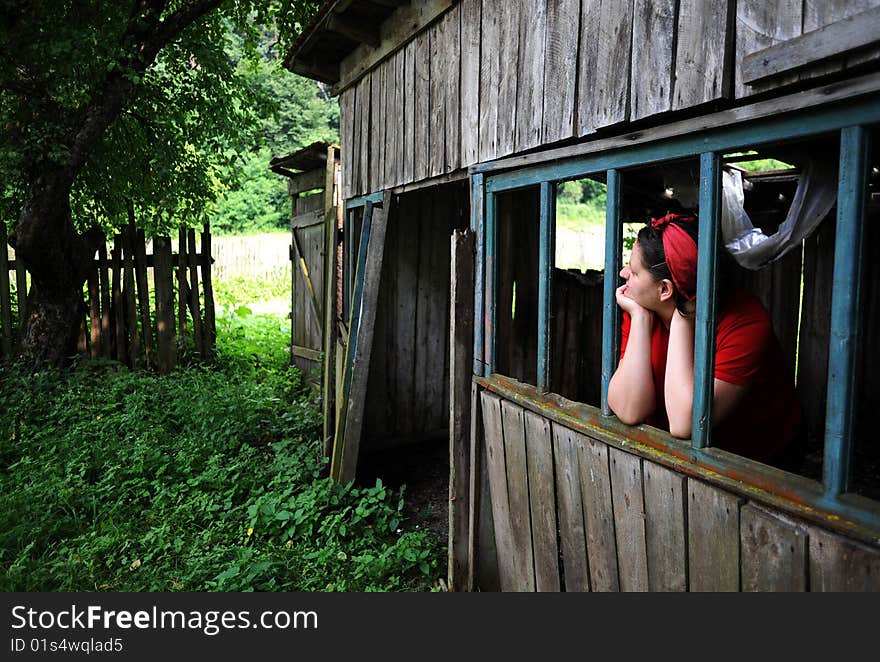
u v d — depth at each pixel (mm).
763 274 4766
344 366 4539
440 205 5648
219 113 7613
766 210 4406
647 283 1796
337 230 5469
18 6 5195
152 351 7438
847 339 1252
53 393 5949
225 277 19000
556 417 2191
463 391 2881
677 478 1656
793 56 1312
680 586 1664
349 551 3576
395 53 3904
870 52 1172
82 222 7855
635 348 1854
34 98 5945
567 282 4906
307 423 5727
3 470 4535
